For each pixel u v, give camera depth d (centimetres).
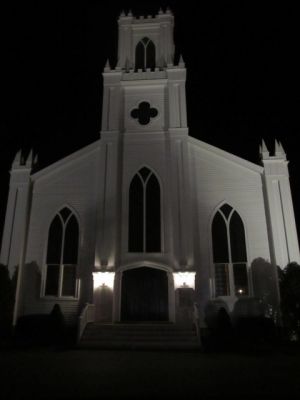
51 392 840
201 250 2220
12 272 2170
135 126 2484
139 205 2314
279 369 1169
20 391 848
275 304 2091
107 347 1709
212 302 2125
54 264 2266
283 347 1700
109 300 2084
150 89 2575
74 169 2428
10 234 2252
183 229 2195
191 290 2083
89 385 913
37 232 2328
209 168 2375
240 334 1945
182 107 2464
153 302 2161
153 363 1281
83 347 1716
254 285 2141
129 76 2584
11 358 1398
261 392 851
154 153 2406
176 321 2028
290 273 1922
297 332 1831
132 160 2402
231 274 2177
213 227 2275
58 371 1112
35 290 2211
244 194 2308
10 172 2397
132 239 2245
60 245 2297
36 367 1188
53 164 2434
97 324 1945
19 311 2164
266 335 1919
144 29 2855
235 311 2105
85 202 2350
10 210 2309
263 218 2253
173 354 1524
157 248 2217
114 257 2156
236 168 2358
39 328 2022
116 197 2277
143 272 2223
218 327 1811
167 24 2827
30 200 2384
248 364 1269
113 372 1098
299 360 1367
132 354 1516
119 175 2369
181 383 947
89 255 2241
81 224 2306
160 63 2700
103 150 2394
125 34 2822
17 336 1984
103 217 2234
